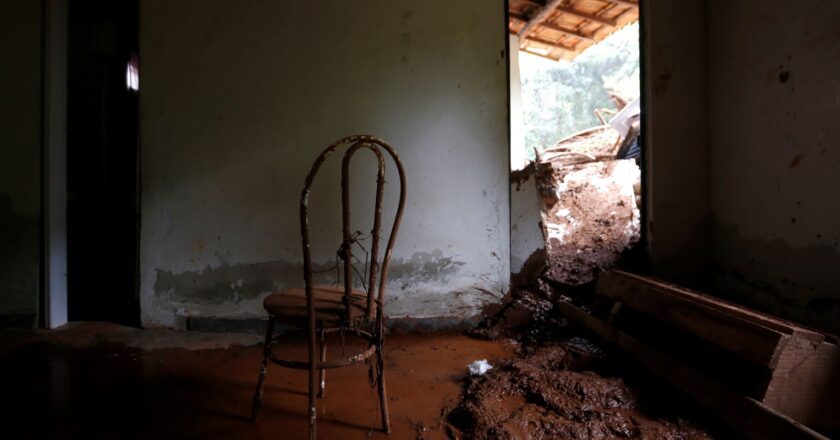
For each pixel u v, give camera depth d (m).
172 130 3.06
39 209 3.08
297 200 3.04
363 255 3.03
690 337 2.14
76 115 3.23
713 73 2.91
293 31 3.01
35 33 3.04
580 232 4.18
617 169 5.34
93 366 2.50
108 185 3.27
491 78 2.99
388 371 2.43
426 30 2.98
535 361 2.40
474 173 3.02
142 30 3.04
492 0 2.96
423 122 3.01
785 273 2.40
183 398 2.12
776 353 1.57
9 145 3.06
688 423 1.78
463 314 3.05
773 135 2.45
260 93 3.04
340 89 3.01
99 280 3.31
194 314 3.10
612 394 2.00
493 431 1.75
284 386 2.26
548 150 7.39
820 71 2.15
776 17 2.40
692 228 3.00
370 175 3.01
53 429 1.85
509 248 3.04
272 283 3.08
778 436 1.44
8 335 2.98
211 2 3.02
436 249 3.04
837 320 2.12
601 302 2.79
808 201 2.25
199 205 3.07
